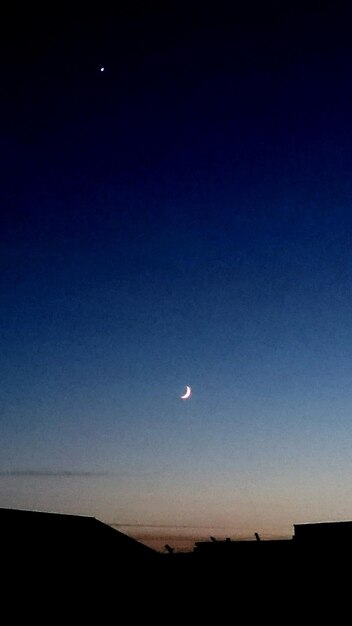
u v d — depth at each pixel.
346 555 20.92
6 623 13.20
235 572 21.27
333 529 21.67
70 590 14.95
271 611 21.02
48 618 13.88
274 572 21.73
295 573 21.48
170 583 18.50
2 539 15.91
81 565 16.05
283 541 22.36
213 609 19.86
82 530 18.17
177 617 17.92
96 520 19.42
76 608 14.62
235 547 22.12
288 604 21.03
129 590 16.41
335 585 20.64
